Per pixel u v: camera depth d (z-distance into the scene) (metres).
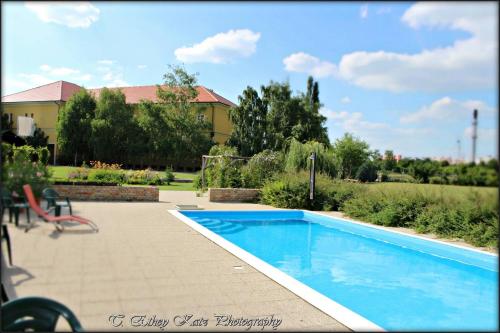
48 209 8.03
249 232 11.80
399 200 11.56
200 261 6.32
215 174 18.52
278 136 29.91
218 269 5.94
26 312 3.01
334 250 9.62
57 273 4.60
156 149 39.03
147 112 39.62
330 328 4.07
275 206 15.30
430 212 10.26
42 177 8.00
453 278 7.27
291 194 15.13
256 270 6.00
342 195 14.87
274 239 10.86
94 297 4.19
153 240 7.62
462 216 9.27
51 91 41.91
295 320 4.25
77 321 3.11
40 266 4.75
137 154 39.38
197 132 40.03
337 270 7.78
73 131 38.66
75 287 4.33
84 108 39.19
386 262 8.48
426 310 5.50
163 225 9.44
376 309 5.55
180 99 41.34
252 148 32.34
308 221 14.02
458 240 9.38
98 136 37.88
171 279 5.23
